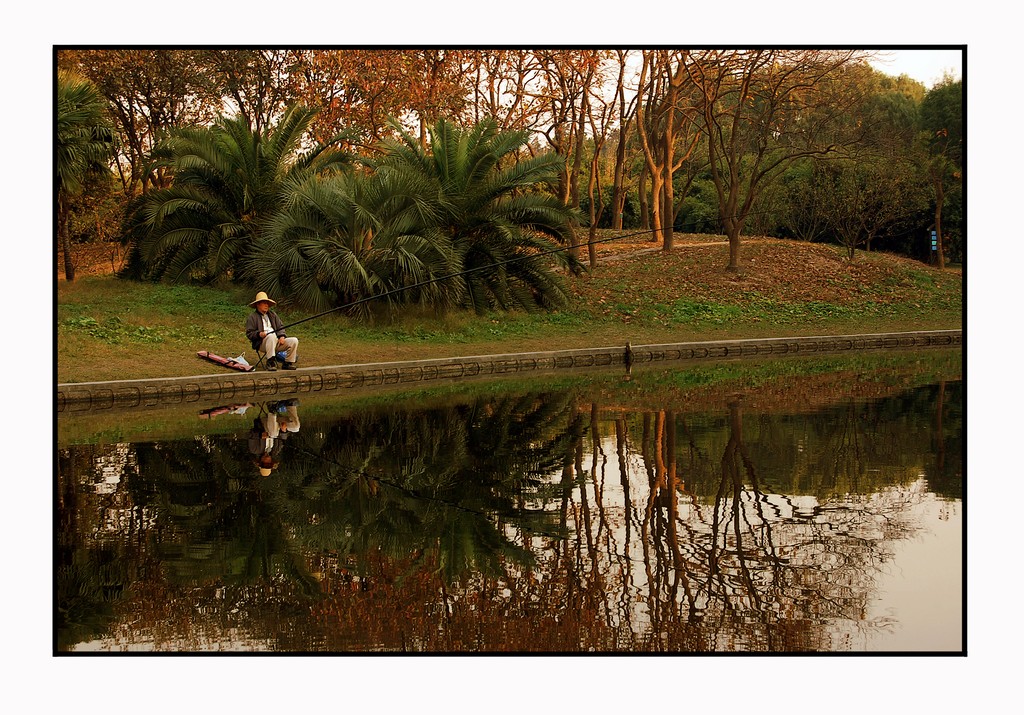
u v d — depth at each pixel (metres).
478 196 21.86
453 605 5.44
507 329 21.28
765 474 8.53
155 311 19.16
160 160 23.41
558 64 26.70
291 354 15.63
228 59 29.27
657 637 5.06
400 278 20.53
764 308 25.09
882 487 8.00
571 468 8.84
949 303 27.09
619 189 32.31
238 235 22.52
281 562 6.18
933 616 5.32
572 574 5.94
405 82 26.73
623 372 17.59
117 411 12.67
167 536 6.73
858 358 19.98
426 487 8.13
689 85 29.95
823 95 28.27
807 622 5.23
